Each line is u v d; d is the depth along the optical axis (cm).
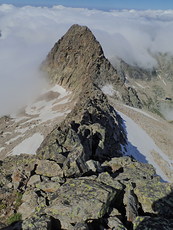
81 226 1488
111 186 1925
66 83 18950
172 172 6009
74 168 2198
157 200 1938
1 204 1862
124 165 2772
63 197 1731
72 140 2941
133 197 1928
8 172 2312
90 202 1652
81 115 5238
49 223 1538
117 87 17012
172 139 8700
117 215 1703
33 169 2197
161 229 1530
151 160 6188
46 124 11362
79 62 19262
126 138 6788
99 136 3731
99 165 2462
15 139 10625
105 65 17900
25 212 1753
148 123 9738
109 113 7081
